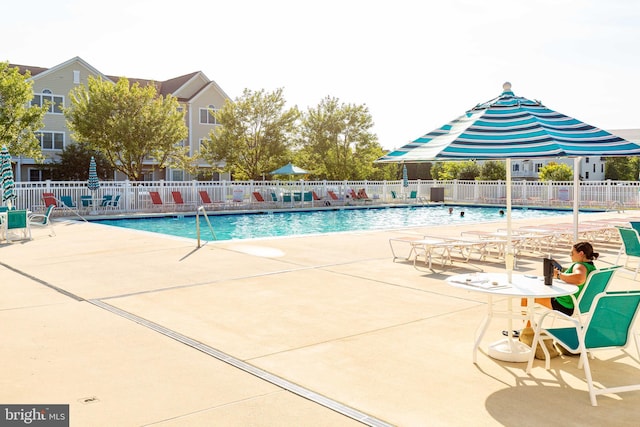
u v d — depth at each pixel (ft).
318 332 21.57
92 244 46.09
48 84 128.26
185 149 115.34
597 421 13.92
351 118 135.13
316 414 14.29
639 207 98.84
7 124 94.43
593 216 77.82
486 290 17.58
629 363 18.25
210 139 124.67
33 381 16.44
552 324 20.44
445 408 14.69
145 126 102.89
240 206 98.37
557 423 13.80
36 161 104.99
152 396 15.38
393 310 24.91
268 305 25.79
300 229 76.13
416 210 106.52
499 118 21.63
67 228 59.21
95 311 24.59
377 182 117.08
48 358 18.45
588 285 17.94
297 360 18.40
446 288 29.58
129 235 52.39
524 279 19.51
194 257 39.37
